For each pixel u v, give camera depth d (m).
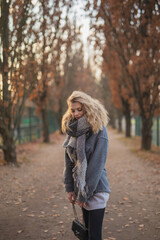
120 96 20.19
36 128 19.06
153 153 11.30
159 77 10.01
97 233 2.29
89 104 2.27
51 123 26.11
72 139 2.33
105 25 9.59
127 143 16.88
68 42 8.80
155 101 11.35
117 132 29.20
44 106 15.13
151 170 7.78
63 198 5.07
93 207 2.29
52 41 8.05
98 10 8.07
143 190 5.64
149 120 12.05
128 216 4.12
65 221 3.88
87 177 2.24
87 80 28.30
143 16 8.80
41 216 4.08
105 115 2.38
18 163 8.49
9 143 8.33
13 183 6.08
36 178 6.78
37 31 7.72
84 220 2.51
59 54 8.66
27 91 8.34
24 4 7.01
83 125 2.26
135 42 9.73
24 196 5.14
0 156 9.55
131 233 3.49
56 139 19.66
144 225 3.75
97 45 9.66
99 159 2.25
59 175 7.27
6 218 3.98
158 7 8.23
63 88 20.47
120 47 10.35
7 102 7.50
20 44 7.43
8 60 7.43
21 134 14.78
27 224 3.75
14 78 7.47
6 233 3.44
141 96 11.61
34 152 12.21
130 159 10.03
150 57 9.67
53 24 7.91
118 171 7.73
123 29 9.53
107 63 13.30
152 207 4.53
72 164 2.45
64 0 7.77
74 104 2.31
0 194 5.15
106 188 2.35
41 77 8.51
